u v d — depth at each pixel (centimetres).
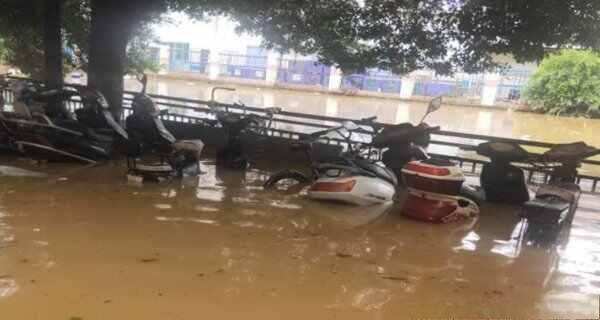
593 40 775
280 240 484
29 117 726
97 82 972
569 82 2017
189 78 2764
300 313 335
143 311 322
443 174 587
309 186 698
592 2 746
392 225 570
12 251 405
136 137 752
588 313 368
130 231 474
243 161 803
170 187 657
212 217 540
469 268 449
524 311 364
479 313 355
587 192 852
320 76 2556
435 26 897
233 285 371
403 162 772
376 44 952
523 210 539
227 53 2758
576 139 1462
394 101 2256
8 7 1195
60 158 743
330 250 468
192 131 974
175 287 360
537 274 446
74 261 393
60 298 332
